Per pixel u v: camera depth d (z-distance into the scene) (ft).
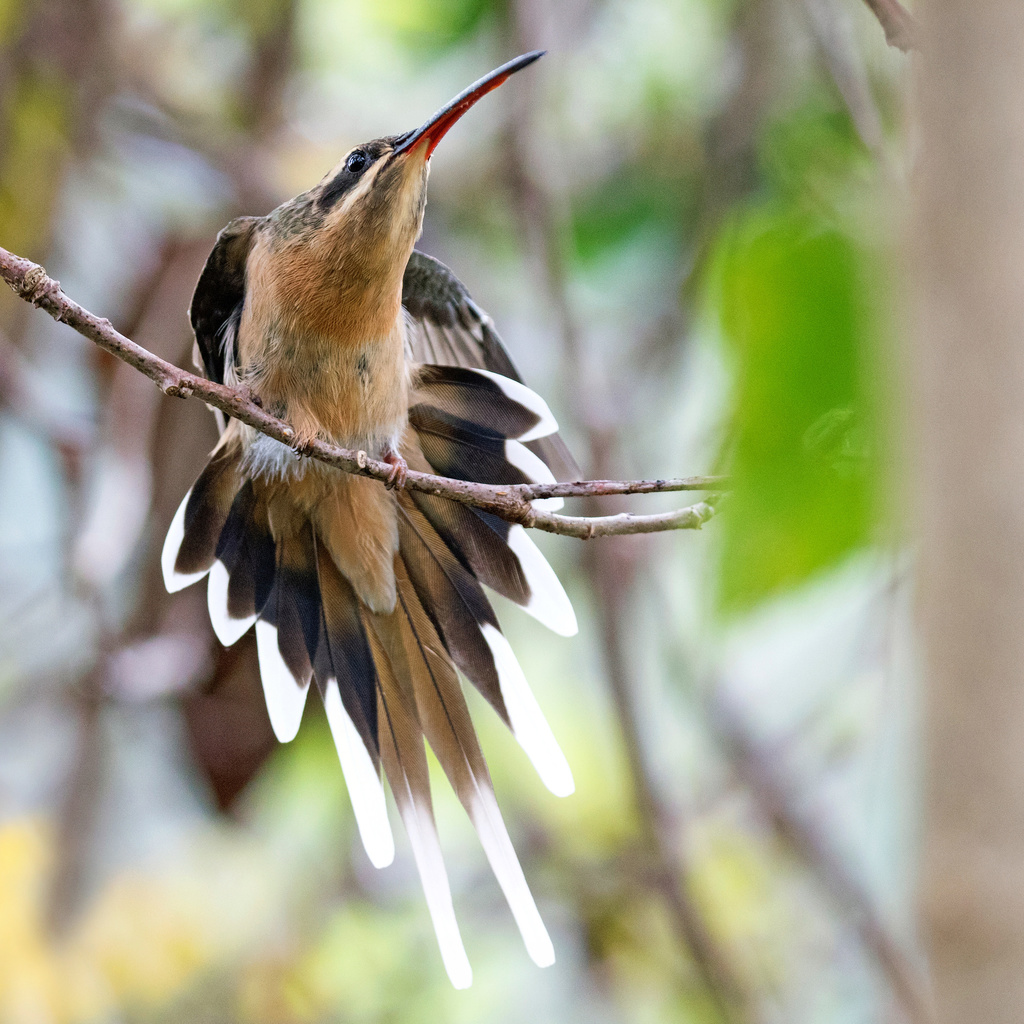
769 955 32.78
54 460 33.47
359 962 34.65
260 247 20.98
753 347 11.28
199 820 34.60
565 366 30.19
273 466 20.58
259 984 33.55
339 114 36.70
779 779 29.68
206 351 22.30
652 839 29.89
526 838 33.94
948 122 5.68
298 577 21.20
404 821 20.29
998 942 5.36
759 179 28.43
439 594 21.15
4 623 32.09
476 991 34.47
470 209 35.83
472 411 21.62
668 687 30.32
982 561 5.44
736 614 11.63
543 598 20.80
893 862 27.96
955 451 5.52
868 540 11.16
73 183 33.60
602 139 35.50
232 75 35.81
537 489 17.84
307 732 32.12
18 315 33.73
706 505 17.20
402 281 22.54
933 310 5.70
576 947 34.37
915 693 6.35
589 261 34.35
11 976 31.48
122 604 31.76
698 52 35.12
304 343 20.33
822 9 19.51
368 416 20.74
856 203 12.64
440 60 36.96
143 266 32.48
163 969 32.91
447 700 20.81
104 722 32.32
